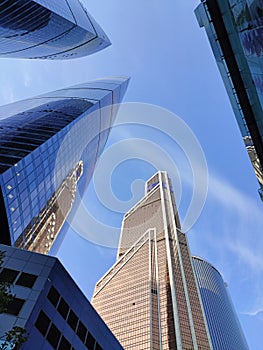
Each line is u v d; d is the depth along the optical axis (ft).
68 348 107.14
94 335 126.82
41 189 261.24
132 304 615.16
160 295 622.54
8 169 206.39
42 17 280.92
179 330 526.98
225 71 102.53
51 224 331.57
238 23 82.84
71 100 488.02
